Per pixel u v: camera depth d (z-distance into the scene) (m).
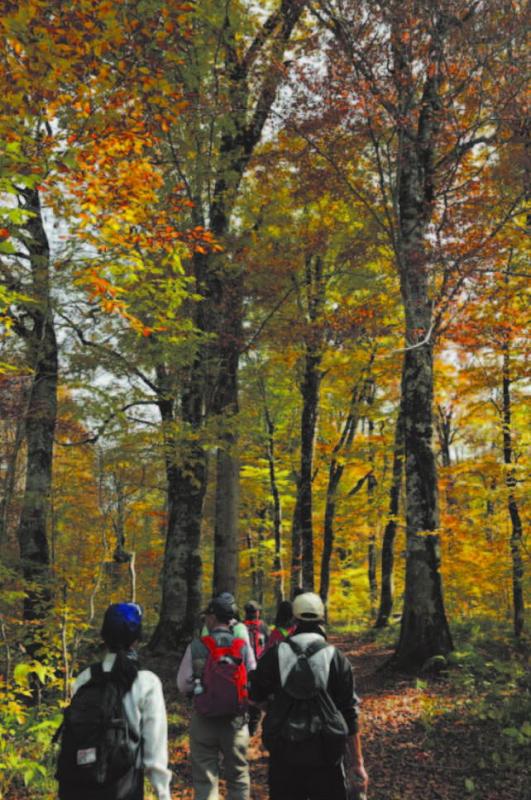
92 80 6.37
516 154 9.99
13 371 8.68
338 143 10.77
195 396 13.71
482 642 12.69
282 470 22.55
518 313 12.77
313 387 18.59
